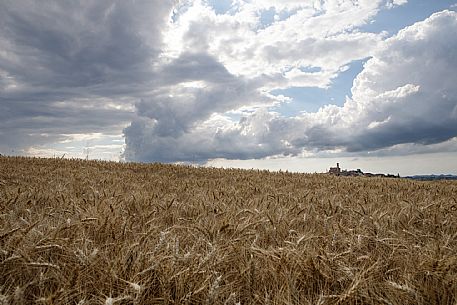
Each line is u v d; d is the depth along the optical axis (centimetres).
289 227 532
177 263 312
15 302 246
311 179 1852
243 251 377
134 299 252
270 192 1074
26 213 566
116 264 307
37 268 313
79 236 403
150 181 1406
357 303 280
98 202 638
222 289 285
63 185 1071
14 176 1365
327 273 324
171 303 269
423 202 855
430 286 293
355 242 428
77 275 283
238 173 2091
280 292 290
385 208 751
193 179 1534
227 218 522
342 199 905
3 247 321
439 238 483
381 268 347
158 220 566
